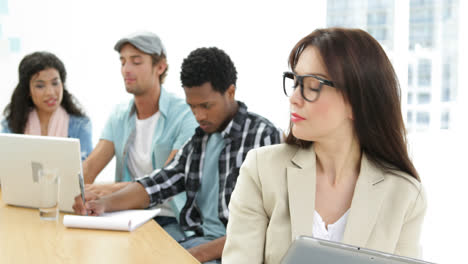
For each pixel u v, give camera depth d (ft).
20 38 11.80
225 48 13.00
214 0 12.82
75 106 9.46
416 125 13.50
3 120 9.23
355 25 13.19
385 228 3.83
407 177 3.92
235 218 4.16
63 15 12.05
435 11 13.15
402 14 13.06
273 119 13.23
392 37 13.19
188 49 12.86
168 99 8.45
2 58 11.68
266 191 4.06
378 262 2.26
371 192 3.88
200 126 6.68
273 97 13.17
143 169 8.54
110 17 12.35
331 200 4.02
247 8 12.94
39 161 5.97
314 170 4.02
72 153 5.77
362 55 3.58
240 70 13.08
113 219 5.49
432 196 11.80
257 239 4.05
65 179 5.91
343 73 3.53
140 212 6.15
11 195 6.31
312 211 3.92
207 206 6.72
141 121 8.54
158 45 8.26
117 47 8.23
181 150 7.09
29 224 5.65
